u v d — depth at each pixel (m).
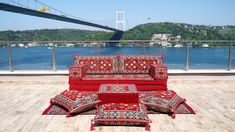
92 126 2.96
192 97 4.35
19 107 3.81
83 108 3.42
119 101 3.38
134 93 3.34
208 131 2.89
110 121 3.01
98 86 4.18
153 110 3.56
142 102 3.55
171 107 3.36
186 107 3.70
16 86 5.33
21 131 2.92
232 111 3.59
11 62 5.74
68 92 3.76
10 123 3.16
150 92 3.99
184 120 3.23
